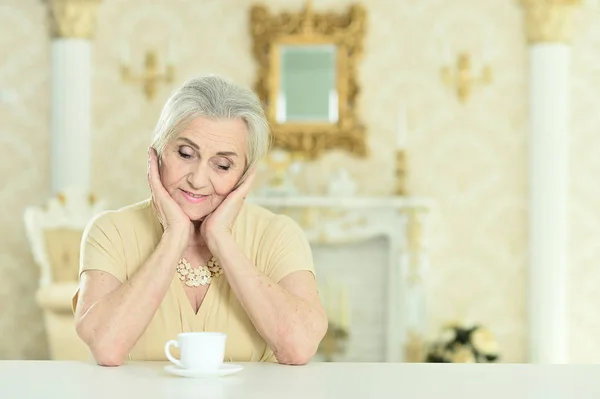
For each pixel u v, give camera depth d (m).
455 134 6.39
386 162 6.39
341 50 6.36
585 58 6.33
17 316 6.39
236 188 1.95
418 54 6.41
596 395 1.37
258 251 2.06
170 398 1.31
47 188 6.43
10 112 6.45
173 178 1.91
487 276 6.34
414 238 6.00
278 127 6.35
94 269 1.95
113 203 6.44
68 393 1.35
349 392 1.38
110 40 6.47
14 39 6.46
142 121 6.46
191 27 6.48
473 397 1.34
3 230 6.43
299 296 1.96
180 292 2.00
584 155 6.34
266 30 6.38
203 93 1.90
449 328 5.48
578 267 6.32
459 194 6.38
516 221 6.36
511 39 6.38
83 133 6.38
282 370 1.64
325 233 6.05
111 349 1.72
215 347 1.54
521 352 6.31
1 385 1.42
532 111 6.28
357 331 6.16
